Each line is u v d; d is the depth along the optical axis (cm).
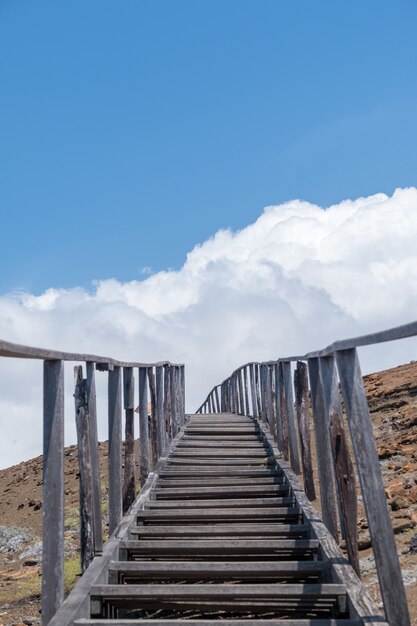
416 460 1054
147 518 724
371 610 420
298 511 713
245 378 1891
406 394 1739
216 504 766
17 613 825
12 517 1714
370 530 394
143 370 971
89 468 546
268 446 1183
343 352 420
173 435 1391
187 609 489
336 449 515
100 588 479
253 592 466
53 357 427
